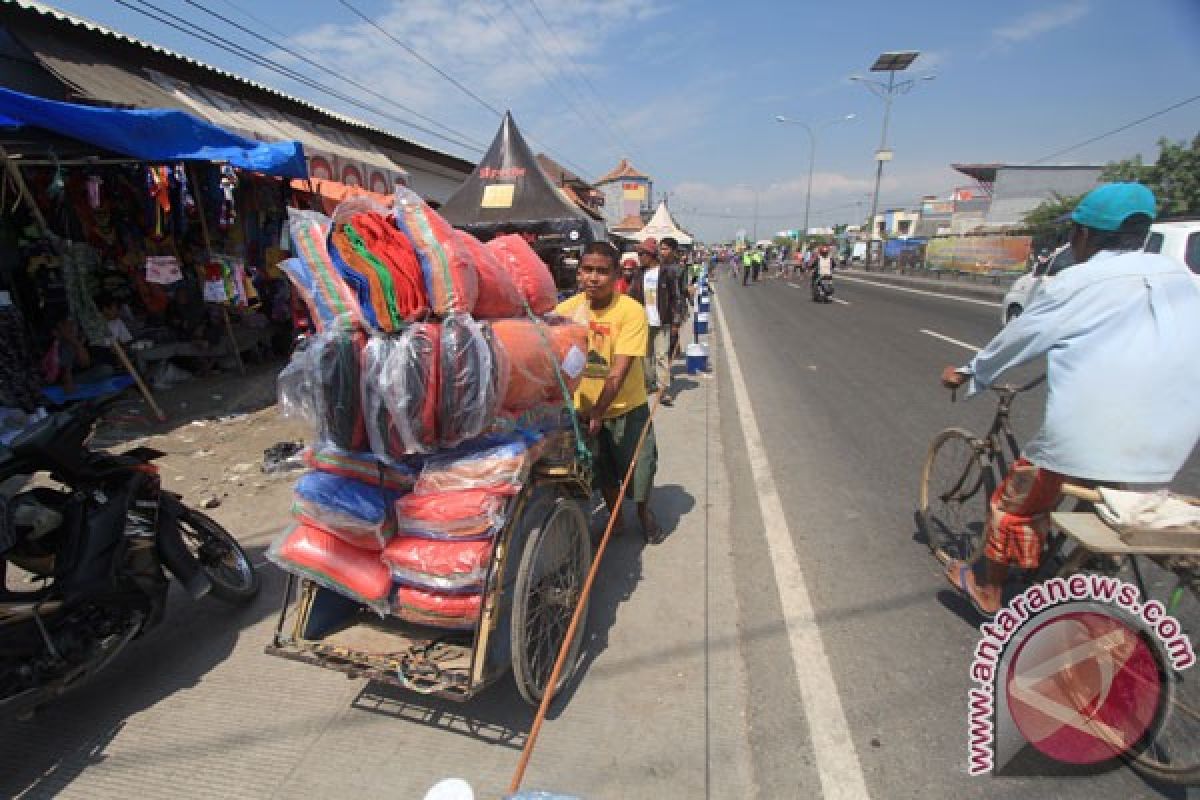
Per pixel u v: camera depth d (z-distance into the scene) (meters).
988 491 3.17
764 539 3.93
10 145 5.36
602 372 3.33
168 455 5.24
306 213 2.22
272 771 2.25
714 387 8.22
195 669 2.80
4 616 2.30
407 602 2.26
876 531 3.99
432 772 2.23
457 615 2.21
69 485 2.68
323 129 11.89
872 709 2.50
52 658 2.36
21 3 6.49
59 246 5.91
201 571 2.92
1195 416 2.17
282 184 8.12
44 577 2.70
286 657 2.36
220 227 7.69
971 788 2.13
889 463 5.18
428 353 2.04
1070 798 2.08
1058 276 2.37
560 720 2.47
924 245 33.69
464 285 2.14
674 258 8.96
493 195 9.10
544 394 2.66
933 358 9.66
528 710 2.53
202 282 7.69
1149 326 2.16
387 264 2.08
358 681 2.72
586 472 2.82
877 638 2.93
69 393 6.26
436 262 2.13
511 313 2.56
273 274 8.79
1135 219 2.24
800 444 5.75
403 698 2.61
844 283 30.52
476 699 2.60
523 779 2.20
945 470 3.69
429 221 2.16
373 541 2.27
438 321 2.15
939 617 3.07
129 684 2.71
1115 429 2.18
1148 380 2.15
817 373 8.86
